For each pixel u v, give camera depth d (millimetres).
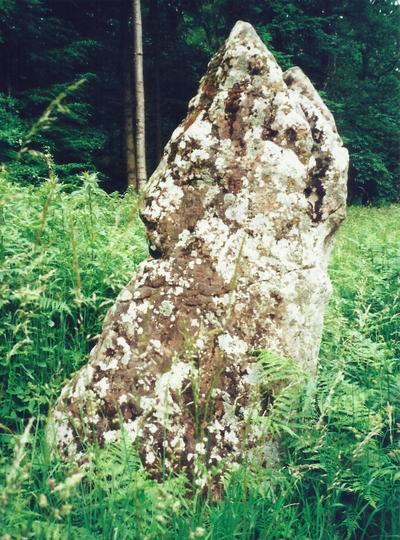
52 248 3646
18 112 12914
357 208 14688
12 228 3566
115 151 18750
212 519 2191
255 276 2703
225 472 2490
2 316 3209
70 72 15422
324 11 21578
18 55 14531
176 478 2389
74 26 16531
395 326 4035
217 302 2699
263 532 2176
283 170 2781
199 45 19688
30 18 13789
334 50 20281
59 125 13586
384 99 23125
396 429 2676
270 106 2854
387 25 22438
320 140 2932
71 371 3215
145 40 19906
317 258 2812
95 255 3844
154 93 19359
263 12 19484
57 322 3557
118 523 2061
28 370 3055
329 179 2863
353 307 4309
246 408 2600
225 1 18641
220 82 2914
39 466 2371
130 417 2648
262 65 2883
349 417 2607
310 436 2529
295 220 2771
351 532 2326
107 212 5234
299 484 2502
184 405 2617
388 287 4473
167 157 2963
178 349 2689
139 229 5090
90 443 2625
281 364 2475
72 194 4473
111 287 3703
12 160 11211
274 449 2584
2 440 2662
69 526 1887
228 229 2770
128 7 17234
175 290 2762
